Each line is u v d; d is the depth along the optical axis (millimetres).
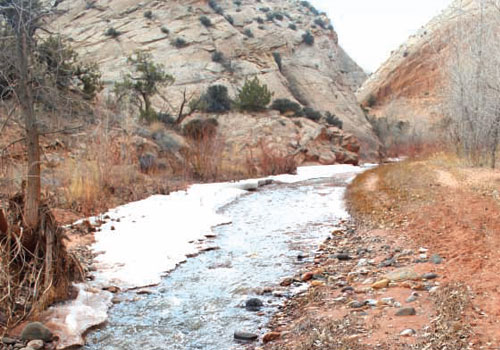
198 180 18234
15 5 4512
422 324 4027
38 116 5113
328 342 3895
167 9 50250
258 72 45469
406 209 10031
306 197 14055
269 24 56281
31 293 4785
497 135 15352
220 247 7867
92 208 10297
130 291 5715
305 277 6059
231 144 27406
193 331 4574
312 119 39875
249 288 5770
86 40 44406
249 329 4574
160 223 9461
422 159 25906
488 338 3555
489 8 15680
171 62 42969
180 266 6793
